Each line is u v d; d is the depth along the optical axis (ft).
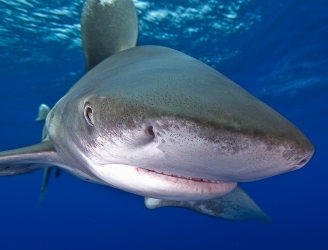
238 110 4.17
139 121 4.22
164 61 6.65
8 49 42.98
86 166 7.01
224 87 4.94
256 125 4.00
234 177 4.82
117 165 5.43
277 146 4.05
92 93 5.52
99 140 5.18
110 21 11.28
